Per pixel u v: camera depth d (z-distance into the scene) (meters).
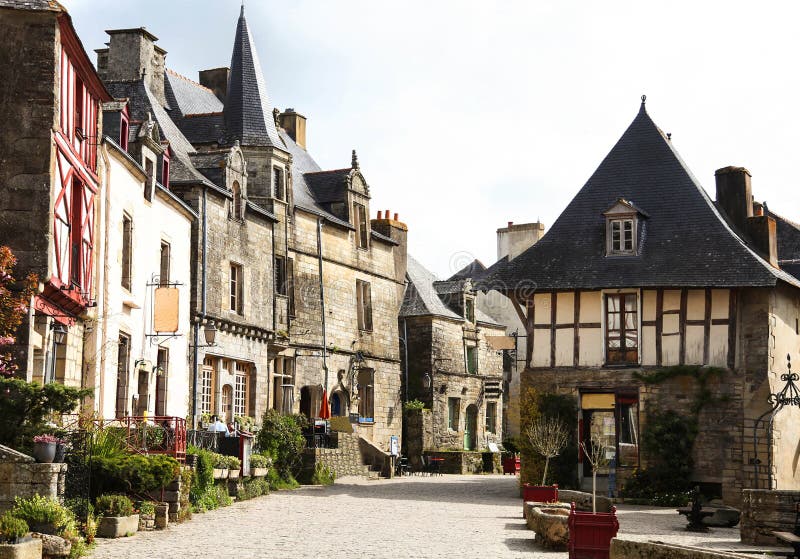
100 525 14.01
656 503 23.64
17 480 12.54
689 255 24.86
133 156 21.05
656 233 25.58
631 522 19.50
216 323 24.64
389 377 35.19
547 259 25.92
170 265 22.50
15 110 15.44
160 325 21.14
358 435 31.00
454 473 35.88
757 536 16.08
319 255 31.50
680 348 24.48
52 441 12.90
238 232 26.30
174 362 22.59
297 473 26.31
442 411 37.94
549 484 24.81
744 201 27.75
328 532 15.54
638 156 26.92
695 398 24.20
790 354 25.69
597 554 12.70
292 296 30.17
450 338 39.00
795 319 26.47
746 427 23.88
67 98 16.33
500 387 41.97
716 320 24.36
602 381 24.86
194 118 29.67
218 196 25.25
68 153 16.31
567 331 25.36
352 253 33.59
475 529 16.69
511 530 16.66
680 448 23.98
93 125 18.02
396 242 36.28
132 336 20.09
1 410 13.36
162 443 16.98
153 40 29.16
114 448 15.49
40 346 15.53
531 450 25.02
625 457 26.02
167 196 22.09
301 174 34.22
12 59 15.54
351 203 33.62
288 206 30.11
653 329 24.73
